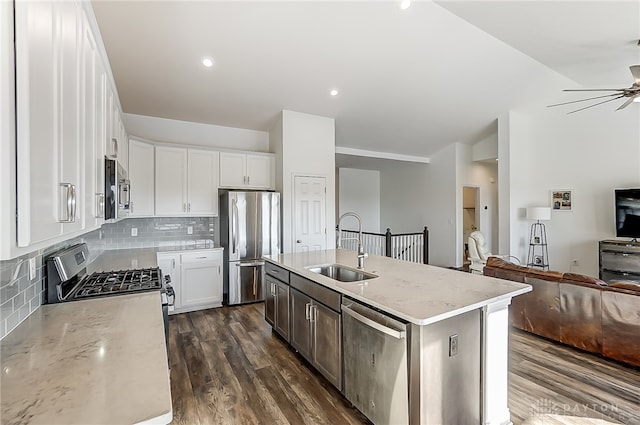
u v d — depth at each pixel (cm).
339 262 304
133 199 391
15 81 71
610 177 515
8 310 135
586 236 540
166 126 464
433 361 167
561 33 345
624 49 377
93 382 97
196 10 279
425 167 782
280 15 295
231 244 435
